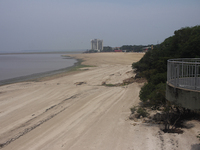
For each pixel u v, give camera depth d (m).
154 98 12.67
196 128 10.24
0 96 23.22
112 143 9.84
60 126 13.12
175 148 8.58
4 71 52.50
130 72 36.97
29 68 60.09
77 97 21.09
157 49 30.86
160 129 10.88
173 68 8.37
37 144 10.68
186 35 24.06
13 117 15.62
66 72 46.53
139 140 9.81
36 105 18.77
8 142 11.31
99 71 44.22
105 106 17.16
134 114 13.63
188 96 6.70
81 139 10.66
